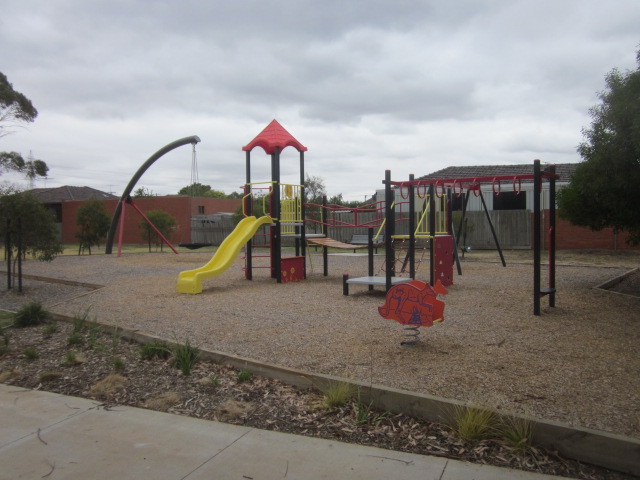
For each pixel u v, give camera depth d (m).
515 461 3.51
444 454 3.64
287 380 5.06
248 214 13.67
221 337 6.67
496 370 5.07
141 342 6.62
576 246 23.47
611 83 7.83
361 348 5.99
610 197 8.66
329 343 6.26
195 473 3.44
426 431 3.99
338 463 3.54
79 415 4.45
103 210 25.98
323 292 10.85
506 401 4.23
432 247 10.77
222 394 4.86
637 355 5.52
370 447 3.77
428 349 5.90
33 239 12.09
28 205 11.98
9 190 12.27
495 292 10.29
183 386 5.08
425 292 5.93
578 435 3.54
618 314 7.86
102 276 14.59
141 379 5.29
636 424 3.74
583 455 3.52
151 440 3.95
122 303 9.56
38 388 5.16
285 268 12.74
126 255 24.36
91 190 59.06
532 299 9.37
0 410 4.59
